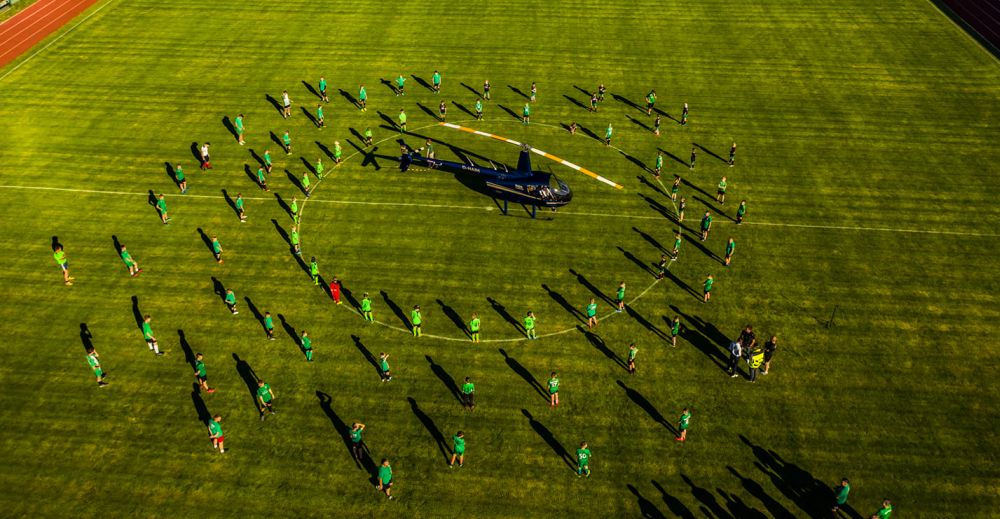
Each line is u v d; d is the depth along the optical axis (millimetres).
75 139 49219
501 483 29344
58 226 42250
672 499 28781
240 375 33750
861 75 56375
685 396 33000
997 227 42438
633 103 53781
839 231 42375
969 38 60844
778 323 36656
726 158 48250
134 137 49562
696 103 53625
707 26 63344
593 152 49031
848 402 32656
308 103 53500
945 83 55250
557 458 30328
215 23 63594
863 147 48969
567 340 35812
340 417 31906
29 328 35875
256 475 29516
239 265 39906
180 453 30328
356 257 40594
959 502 28547
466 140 50062
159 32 62062
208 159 47000
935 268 39781
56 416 31734
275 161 47781
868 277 39281
